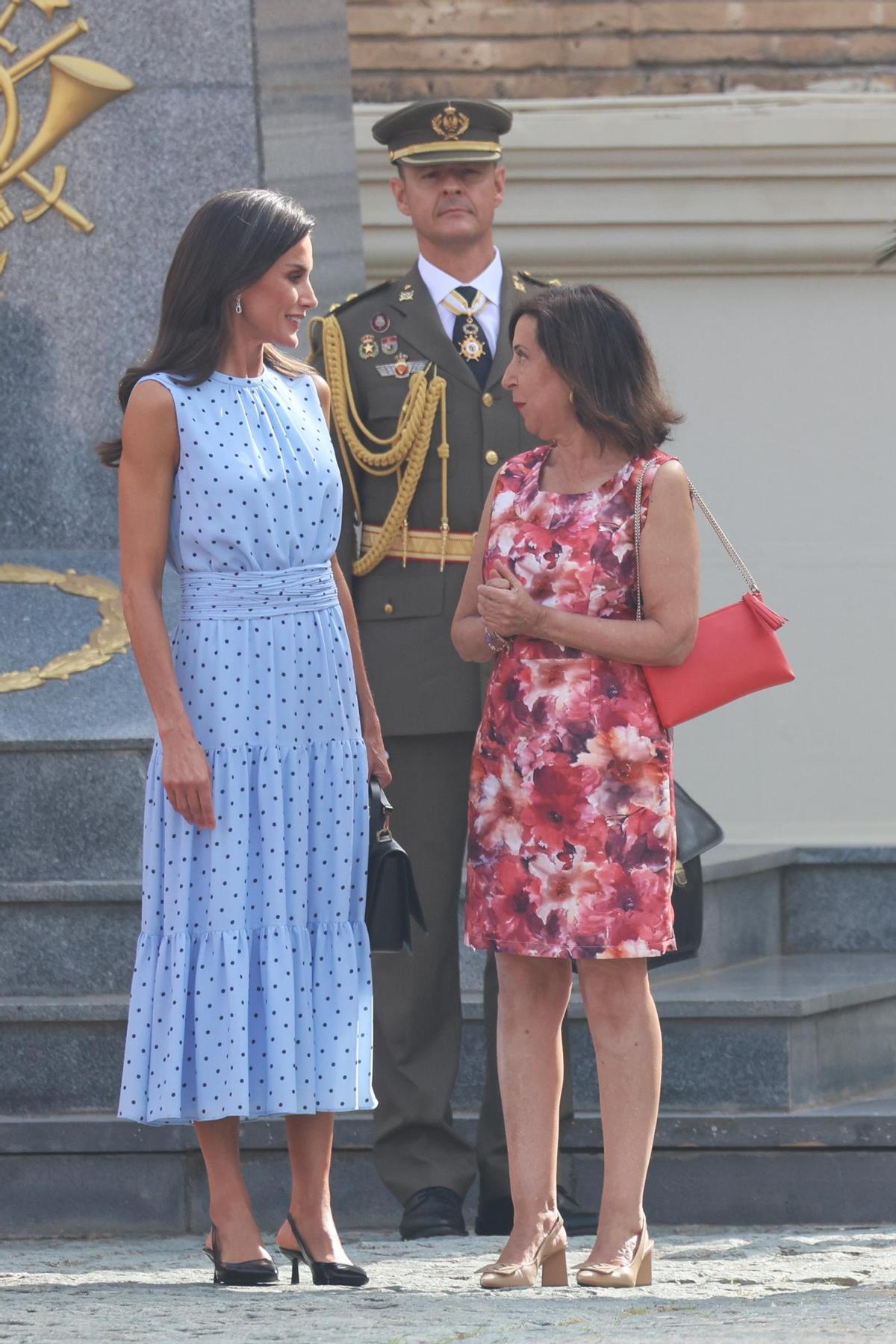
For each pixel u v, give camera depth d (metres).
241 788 11.14
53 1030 14.73
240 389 11.38
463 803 14.05
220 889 11.09
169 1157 14.28
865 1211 14.30
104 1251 13.55
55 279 19.31
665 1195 14.38
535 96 24.30
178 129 19.33
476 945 11.59
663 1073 14.79
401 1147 13.90
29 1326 9.59
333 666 11.45
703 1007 14.75
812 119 23.27
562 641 11.27
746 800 23.20
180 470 11.18
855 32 24.14
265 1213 14.30
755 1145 14.36
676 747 23.25
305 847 11.28
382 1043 13.88
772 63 24.19
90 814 16.11
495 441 14.09
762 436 23.53
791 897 19.41
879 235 23.39
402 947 11.37
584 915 11.23
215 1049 11.02
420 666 13.96
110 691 17.20
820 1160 14.33
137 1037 11.18
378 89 24.42
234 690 11.19
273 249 11.27
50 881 15.85
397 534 14.12
